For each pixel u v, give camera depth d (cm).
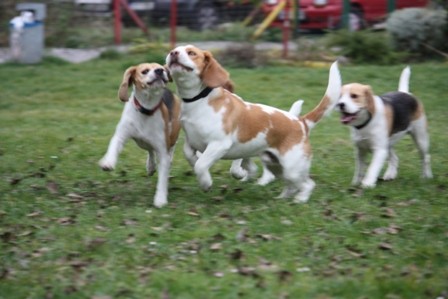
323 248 868
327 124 1666
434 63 2356
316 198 1066
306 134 1050
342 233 916
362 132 1143
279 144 1035
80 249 860
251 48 2334
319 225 942
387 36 2442
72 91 2028
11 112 1814
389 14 2597
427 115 1762
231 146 1012
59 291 754
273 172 1077
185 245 872
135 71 1005
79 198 1066
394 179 1217
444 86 2028
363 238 905
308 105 1852
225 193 1102
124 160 1312
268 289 755
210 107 991
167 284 761
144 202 1050
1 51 2570
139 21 2669
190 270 802
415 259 841
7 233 913
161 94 1007
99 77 2178
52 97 1972
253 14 2694
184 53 965
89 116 1762
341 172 1248
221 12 2716
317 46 2442
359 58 2370
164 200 1030
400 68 2236
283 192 1083
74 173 1220
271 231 921
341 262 830
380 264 827
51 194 1088
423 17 2394
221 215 978
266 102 1872
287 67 2300
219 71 980
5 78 2164
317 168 1272
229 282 770
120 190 1118
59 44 2666
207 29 2698
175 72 967
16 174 1220
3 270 809
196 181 1177
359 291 754
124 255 843
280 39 2642
